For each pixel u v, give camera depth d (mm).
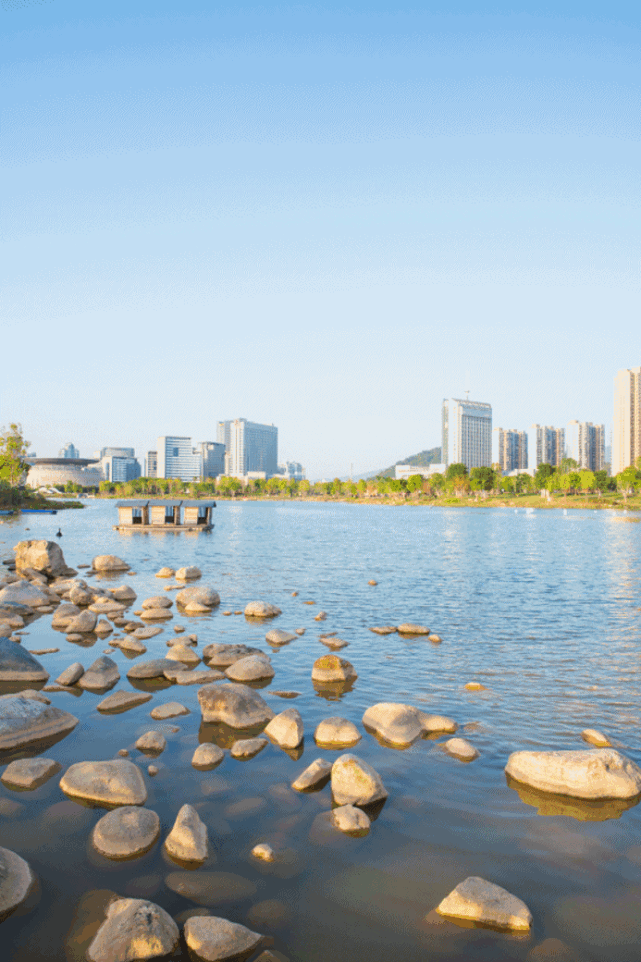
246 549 47875
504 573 33406
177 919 5883
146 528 67750
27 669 13930
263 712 11422
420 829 7543
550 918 5980
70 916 5926
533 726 11016
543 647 16844
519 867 6785
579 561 39969
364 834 7395
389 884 6469
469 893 6090
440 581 30109
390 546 51250
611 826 7656
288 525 83625
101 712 11656
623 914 6035
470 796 8406
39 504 129750
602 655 15984
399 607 22969
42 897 6195
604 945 5613
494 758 9656
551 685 13406
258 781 8773
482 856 6988
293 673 14297
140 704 12133
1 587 25688
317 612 21922
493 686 13344
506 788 8664
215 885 6410
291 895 6266
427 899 6238
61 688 13211
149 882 6449
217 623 19891
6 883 6246
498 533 69875
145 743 9992
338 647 16734
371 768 8508
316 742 10273
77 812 7879
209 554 43844
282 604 23500
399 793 8484
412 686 13336
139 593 26188
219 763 9383
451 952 5512
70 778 8516
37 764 9102
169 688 13242
